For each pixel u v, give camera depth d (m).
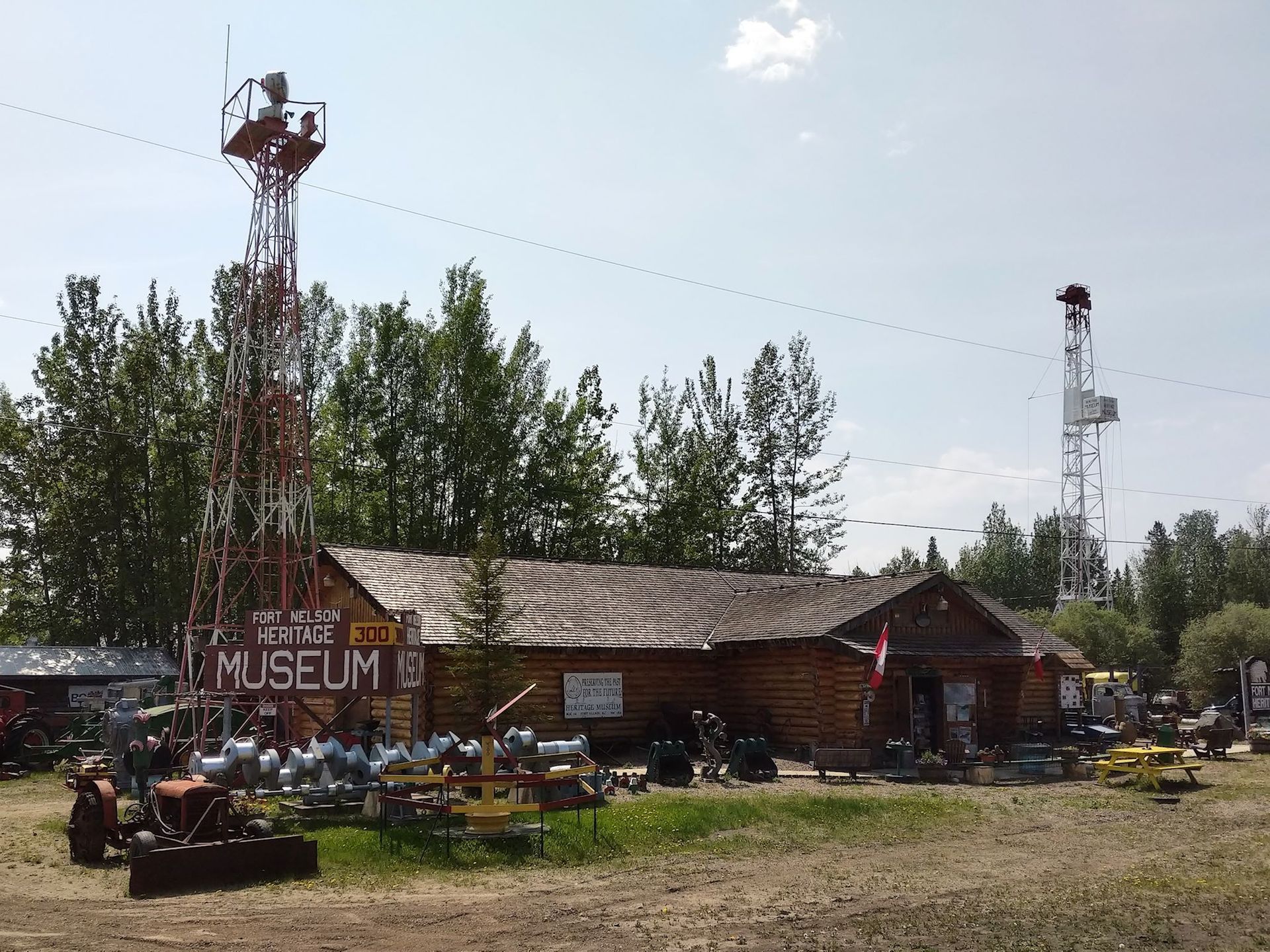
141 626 51.03
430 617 25.25
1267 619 54.53
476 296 51.25
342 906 11.79
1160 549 81.38
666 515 59.16
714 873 13.86
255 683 19.59
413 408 50.97
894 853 15.43
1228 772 25.92
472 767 18.89
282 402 29.52
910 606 28.52
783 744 27.56
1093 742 30.83
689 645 29.12
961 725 28.56
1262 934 10.47
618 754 27.17
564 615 28.55
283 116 29.11
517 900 12.17
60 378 50.03
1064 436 62.84
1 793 22.92
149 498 50.28
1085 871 14.06
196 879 12.58
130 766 21.42
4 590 50.78
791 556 61.16
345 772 17.73
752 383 62.06
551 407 54.97
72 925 10.87
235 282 50.31
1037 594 89.19
